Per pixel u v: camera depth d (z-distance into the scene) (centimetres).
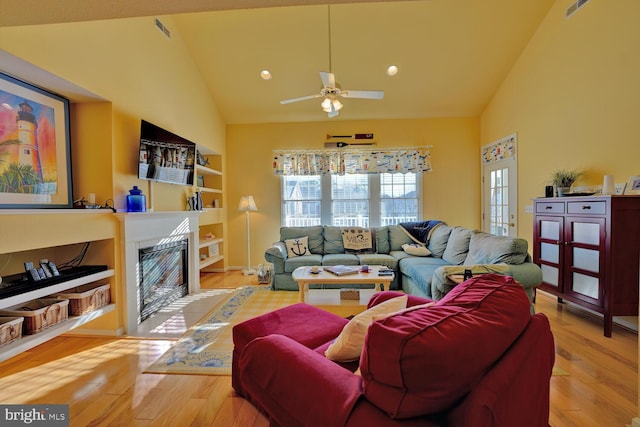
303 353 116
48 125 254
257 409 179
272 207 573
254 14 388
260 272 473
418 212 567
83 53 255
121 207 299
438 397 81
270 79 480
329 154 557
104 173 286
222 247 555
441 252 426
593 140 325
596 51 319
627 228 265
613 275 266
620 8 293
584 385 199
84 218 253
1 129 218
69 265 285
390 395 82
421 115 553
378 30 405
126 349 256
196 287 429
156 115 359
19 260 259
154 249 339
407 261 404
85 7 143
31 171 239
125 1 138
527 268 275
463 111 546
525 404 94
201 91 474
